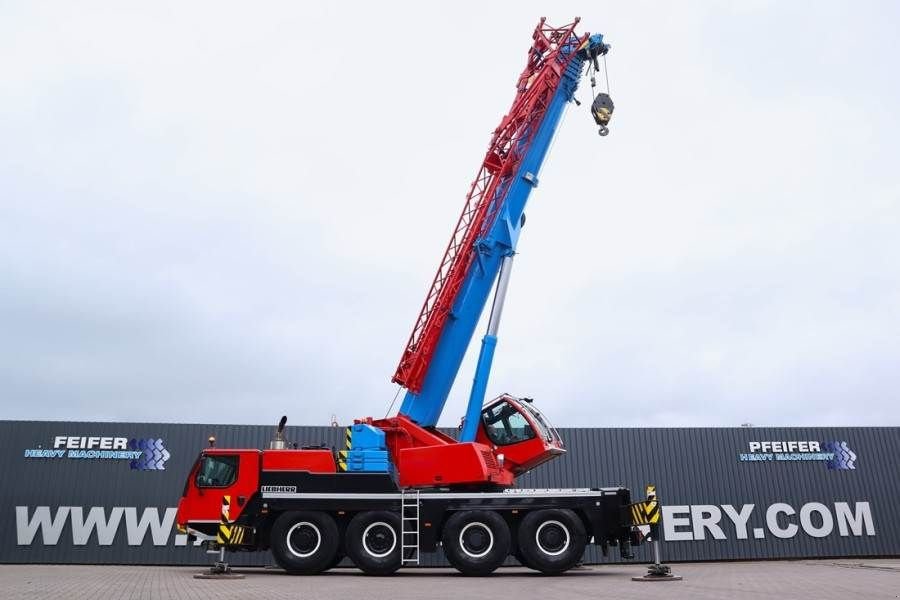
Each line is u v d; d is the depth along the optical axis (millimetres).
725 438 25750
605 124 16906
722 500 25031
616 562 23844
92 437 23266
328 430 24359
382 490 14734
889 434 26375
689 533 24594
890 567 17688
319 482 14891
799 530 25047
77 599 9039
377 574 14336
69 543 22359
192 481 15328
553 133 16844
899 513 25484
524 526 14383
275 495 14766
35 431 23109
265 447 23891
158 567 20625
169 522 22828
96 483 22922
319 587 11219
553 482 24594
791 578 13438
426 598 9227
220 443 23734
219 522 15016
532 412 16375
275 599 9039
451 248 16062
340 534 14859
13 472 22688
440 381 15523
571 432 25281
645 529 14086
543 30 17219
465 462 14516
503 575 14492
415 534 14352
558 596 9609
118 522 22672
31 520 22406
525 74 17031
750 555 24609
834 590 10398
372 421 15531
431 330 15492
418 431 15125
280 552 14430
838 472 25719
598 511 14570
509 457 15680
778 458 25688
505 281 15750
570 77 17031
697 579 13352
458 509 14492
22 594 9836
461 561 14094
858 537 25156
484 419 16016
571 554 14156
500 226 16141
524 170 16406
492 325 15453
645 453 25266
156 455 23375
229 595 9703
